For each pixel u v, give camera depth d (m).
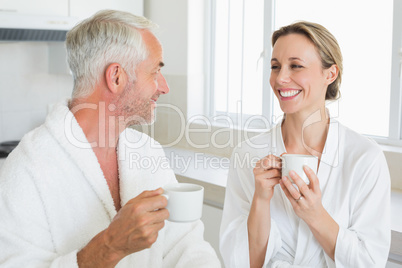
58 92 3.20
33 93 3.08
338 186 1.28
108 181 1.07
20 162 0.92
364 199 1.25
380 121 2.33
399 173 2.12
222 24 3.00
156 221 0.85
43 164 0.93
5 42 2.91
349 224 1.27
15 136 3.03
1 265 0.86
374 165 1.25
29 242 0.90
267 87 2.72
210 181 2.17
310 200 1.13
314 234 1.21
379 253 1.21
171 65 3.15
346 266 1.20
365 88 2.36
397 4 2.17
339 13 2.41
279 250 1.32
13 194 0.90
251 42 2.81
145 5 3.30
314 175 1.12
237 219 1.35
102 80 0.99
